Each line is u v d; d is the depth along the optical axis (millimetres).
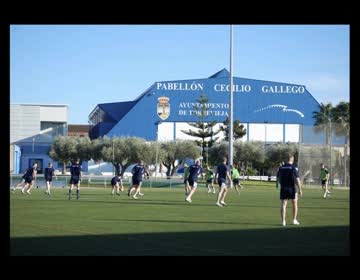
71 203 24578
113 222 16016
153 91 94812
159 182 51500
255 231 14094
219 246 11359
